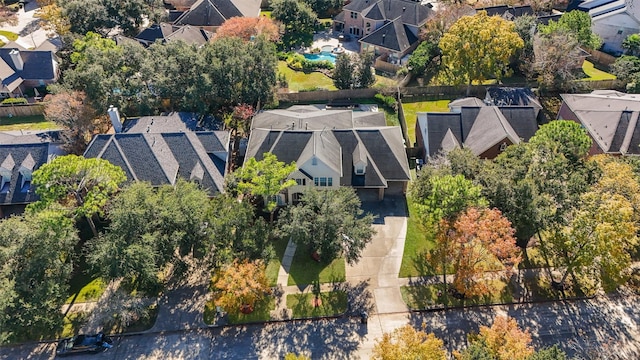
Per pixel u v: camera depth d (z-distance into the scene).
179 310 38.41
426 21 79.38
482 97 67.38
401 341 30.52
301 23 86.19
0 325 32.50
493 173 39.06
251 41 66.19
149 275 34.59
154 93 57.16
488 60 60.62
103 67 56.59
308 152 45.47
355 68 67.62
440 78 69.69
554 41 63.00
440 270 41.03
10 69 67.38
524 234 38.47
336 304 38.75
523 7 83.12
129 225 35.50
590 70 72.69
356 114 57.12
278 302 38.91
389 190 50.31
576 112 55.72
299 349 35.69
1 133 52.28
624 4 75.12
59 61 72.00
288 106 66.06
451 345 35.78
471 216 34.66
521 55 69.00
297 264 42.19
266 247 38.31
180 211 36.84
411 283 40.41
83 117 52.72
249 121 57.84
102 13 77.94
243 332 36.97
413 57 71.81
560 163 39.09
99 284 40.41
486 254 35.50
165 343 36.25
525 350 28.39
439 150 51.62
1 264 34.62
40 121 62.62
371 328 37.00
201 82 54.84
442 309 38.41
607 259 34.69
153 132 50.16
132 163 45.62
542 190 38.41
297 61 75.69
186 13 86.25
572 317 37.81
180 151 47.88
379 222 46.25
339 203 38.47
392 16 81.62
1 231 34.62
